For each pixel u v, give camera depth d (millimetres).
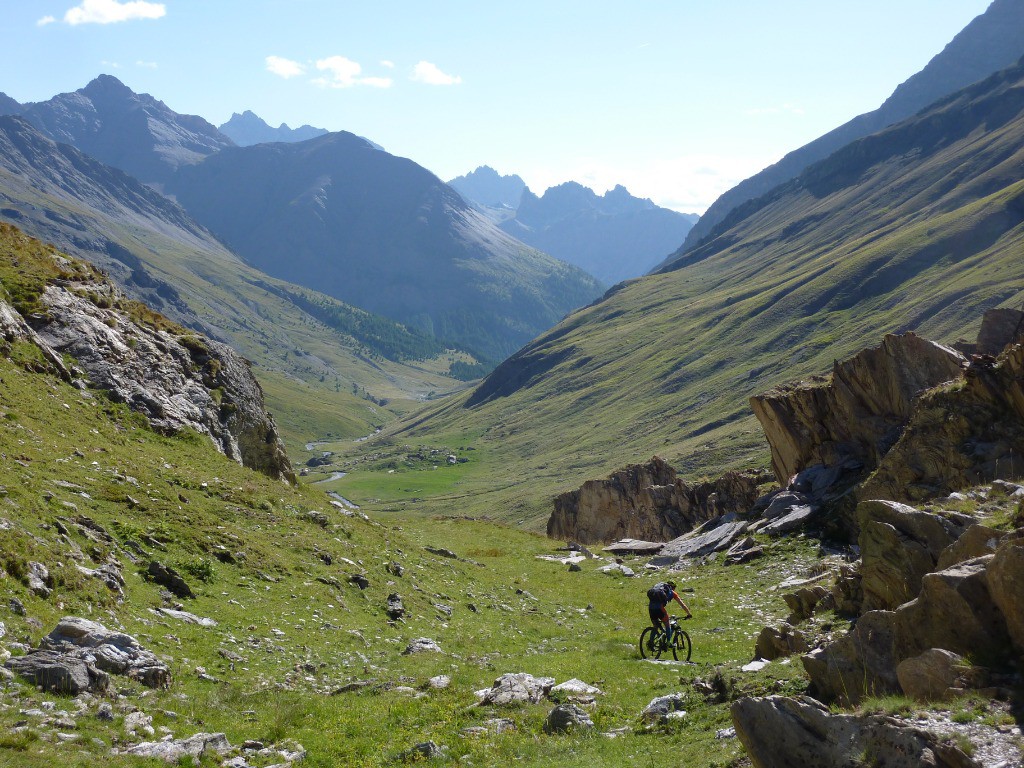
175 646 21562
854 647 15625
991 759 10617
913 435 41312
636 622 37719
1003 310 50438
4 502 23953
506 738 16953
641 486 86000
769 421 57406
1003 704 11969
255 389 57281
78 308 48000
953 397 40344
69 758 13359
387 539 44750
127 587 24047
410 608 33188
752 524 51250
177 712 17422
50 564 21359
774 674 18078
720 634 31906
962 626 13898
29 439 31891
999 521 18188
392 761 15914
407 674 23875
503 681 20969
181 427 45125
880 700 13109
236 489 39531
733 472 66188
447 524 70562
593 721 18188
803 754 12023
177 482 36812
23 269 48781
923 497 38812
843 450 51844
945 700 12523
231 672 21375
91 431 37469
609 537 86188
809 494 50406
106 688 16906
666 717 17516
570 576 49344
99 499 29859
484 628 32906
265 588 29312
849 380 51781
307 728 17969
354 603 31344
